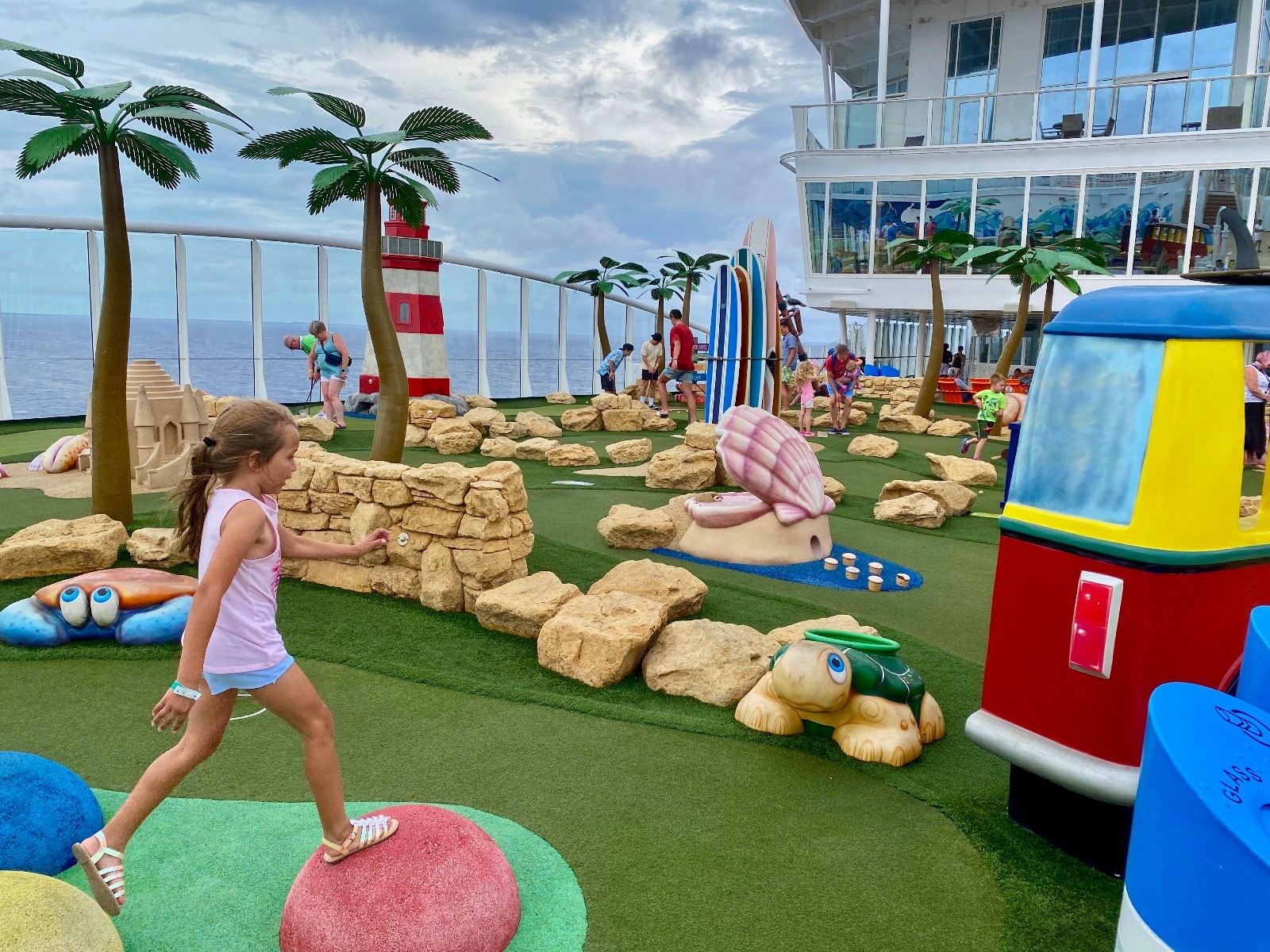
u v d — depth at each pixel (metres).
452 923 2.68
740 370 11.06
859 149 25.25
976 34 27.00
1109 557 3.18
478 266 25.53
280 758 4.14
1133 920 2.27
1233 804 2.02
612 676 5.05
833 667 4.26
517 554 6.59
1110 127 22.98
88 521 7.09
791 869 3.35
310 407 19.81
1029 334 30.86
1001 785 4.05
